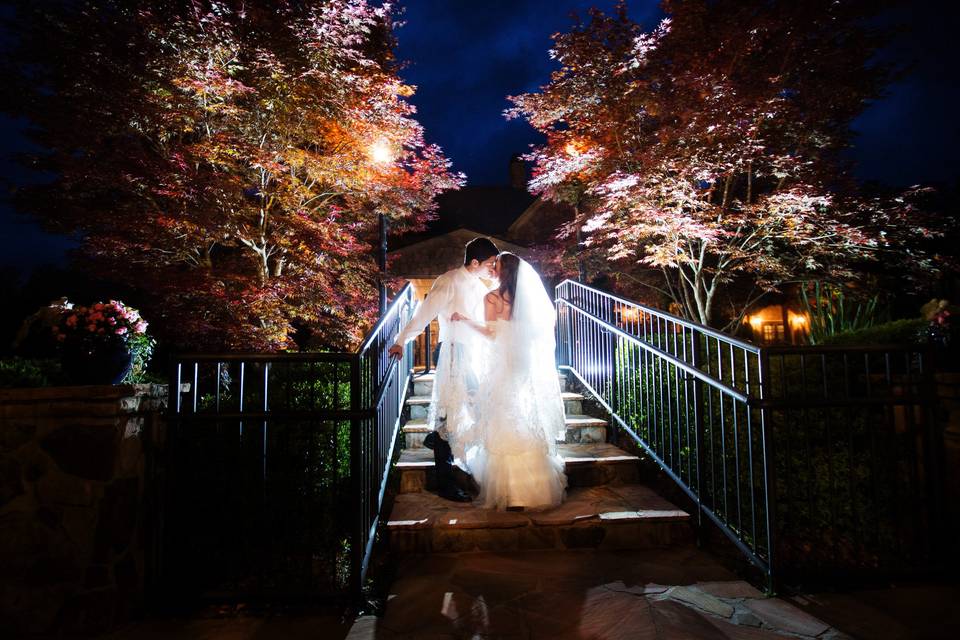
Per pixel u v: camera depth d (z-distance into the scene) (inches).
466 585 101.1
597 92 243.4
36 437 91.5
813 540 112.7
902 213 220.8
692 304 362.9
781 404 102.0
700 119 214.1
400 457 155.6
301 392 152.8
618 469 146.1
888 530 125.0
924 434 107.7
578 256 285.0
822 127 237.1
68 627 87.8
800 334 477.1
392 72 281.9
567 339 228.2
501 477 124.4
